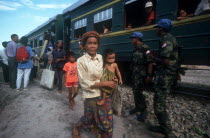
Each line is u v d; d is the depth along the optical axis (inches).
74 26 268.7
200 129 88.2
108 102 62.4
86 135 80.1
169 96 147.4
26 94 151.1
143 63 99.1
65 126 90.4
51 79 165.5
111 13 181.6
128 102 137.3
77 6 247.0
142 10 173.6
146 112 113.3
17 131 86.8
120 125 94.7
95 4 207.8
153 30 138.3
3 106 129.9
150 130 88.8
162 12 131.6
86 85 59.3
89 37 59.6
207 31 101.3
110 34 187.8
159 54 78.8
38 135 81.9
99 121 61.9
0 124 99.3
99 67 61.4
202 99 134.0
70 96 120.7
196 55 108.5
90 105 62.3
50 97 143.9
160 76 77.1
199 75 264.8
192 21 109.7
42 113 108.2
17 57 156.1
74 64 122.6
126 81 199.6
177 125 94.2
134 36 101.0
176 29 121.2
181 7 131.6
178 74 79.9
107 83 58.6
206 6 99.7
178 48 79.2
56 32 324.5
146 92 160.2
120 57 174.2
